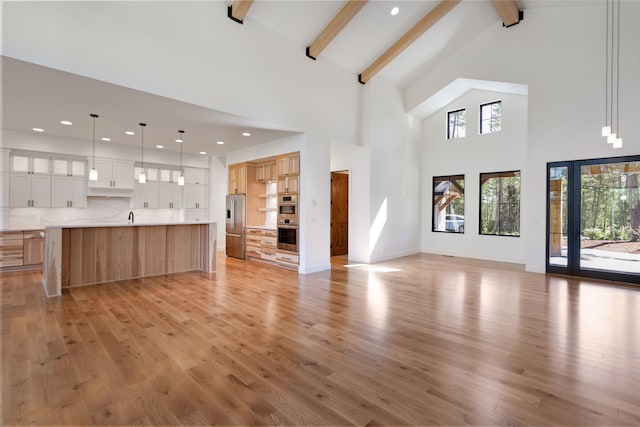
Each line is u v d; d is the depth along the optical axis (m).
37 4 3.07
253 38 4.82
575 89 5.42
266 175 7.10
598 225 5.27
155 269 5.50
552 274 5.68
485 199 7.53
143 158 7.31
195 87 4.18
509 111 7.09
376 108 7.04
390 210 7.50
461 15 5.84
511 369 2.33
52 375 2.19
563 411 1.85
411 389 2.07
